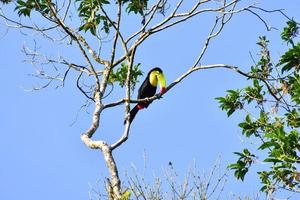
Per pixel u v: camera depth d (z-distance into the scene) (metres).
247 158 13.20
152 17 13.46
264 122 13.66
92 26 13.73
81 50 12.92
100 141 11.41
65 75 13.89
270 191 11.66
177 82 13.95
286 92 13.33
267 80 13.71
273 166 12.07
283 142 12.16
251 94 14.07
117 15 12.77
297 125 13.16
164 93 13.95
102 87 12.87
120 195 10.21
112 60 12.91
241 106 14.18
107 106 12.59
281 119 13.30
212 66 13.73
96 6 13.77
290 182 11.81
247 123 13.73
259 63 13.83
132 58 12.92
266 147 12.34
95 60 13.82
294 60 13.49
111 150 11.32
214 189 10.23
